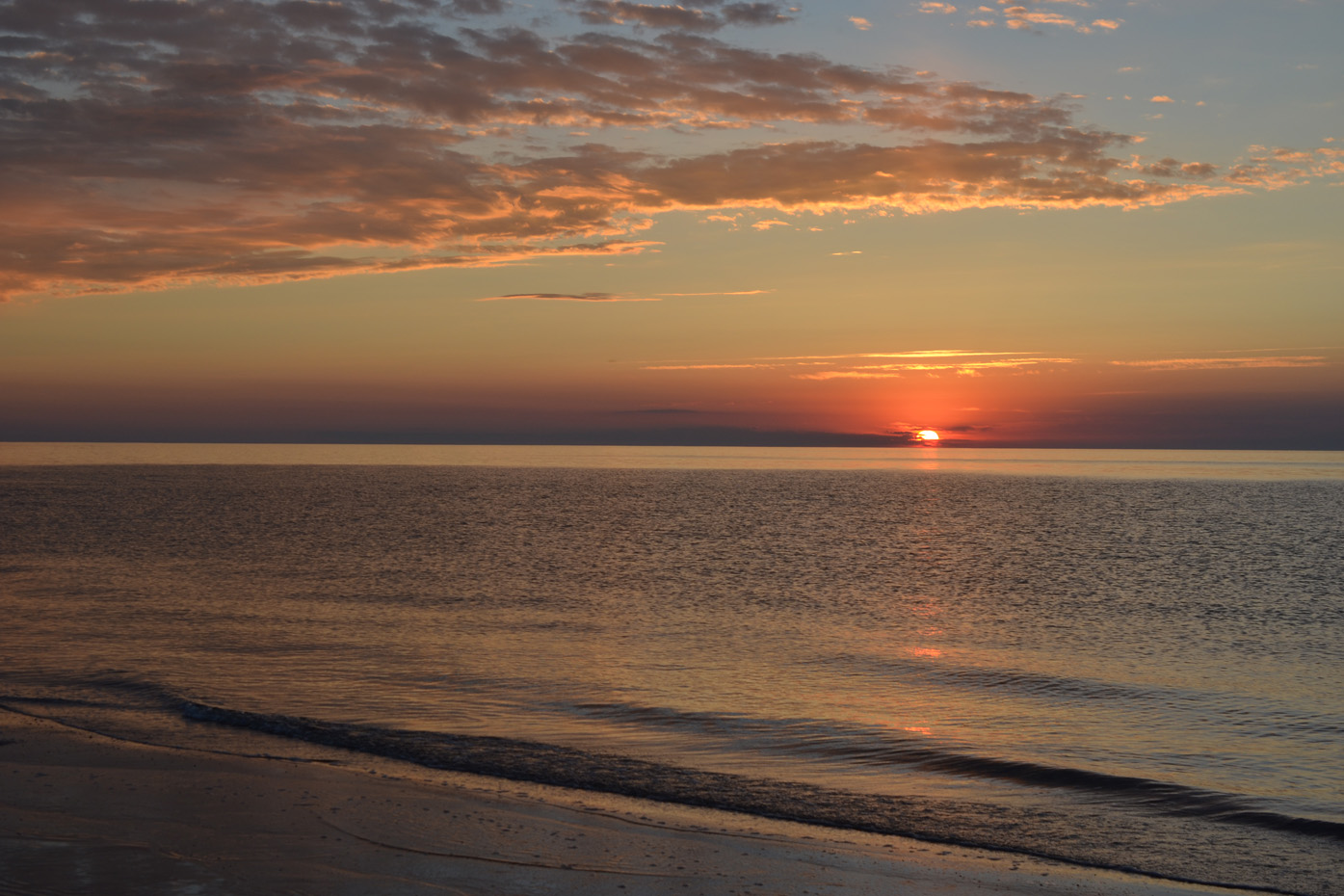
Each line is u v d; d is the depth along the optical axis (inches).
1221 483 6643.7
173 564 1911.9
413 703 765.9
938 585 1774.1
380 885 375.9
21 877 370.6
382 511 3612.2
